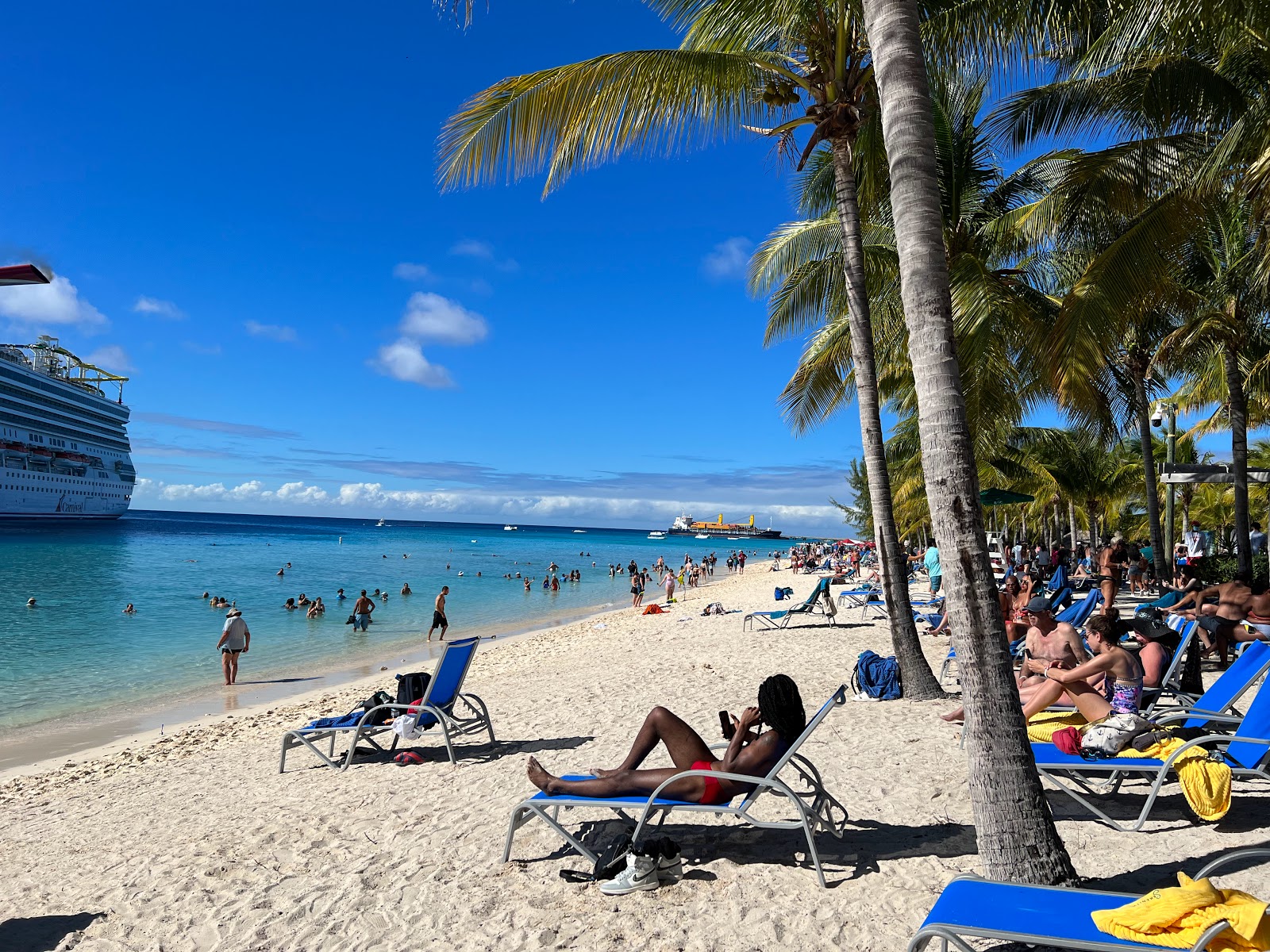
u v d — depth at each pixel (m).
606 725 7.95
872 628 15.84
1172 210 9.06
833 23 8.01
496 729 8.14
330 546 88.88
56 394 92.00
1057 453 27.22
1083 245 13.67
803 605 16.36
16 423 86.81
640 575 35.00
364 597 24.64
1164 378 18.56
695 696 9.42
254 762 7.83
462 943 3.48
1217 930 2.16
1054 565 22.95
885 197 10.82
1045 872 3.05
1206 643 8.59
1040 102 10.78
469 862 4.38
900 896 3.55
